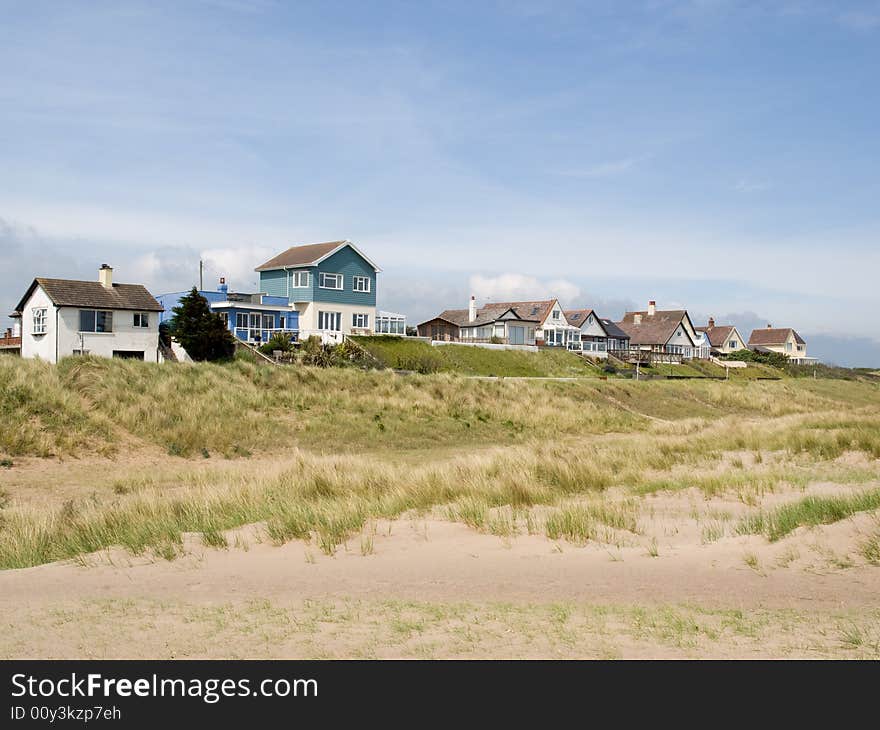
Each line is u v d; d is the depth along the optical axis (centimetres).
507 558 895
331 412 2770
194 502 1230
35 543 1032
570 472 1520
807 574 777
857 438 1941
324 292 5569
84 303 4222
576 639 613
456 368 5203
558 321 8006
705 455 1928
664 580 784
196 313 4284
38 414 2083
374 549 952
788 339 11662
